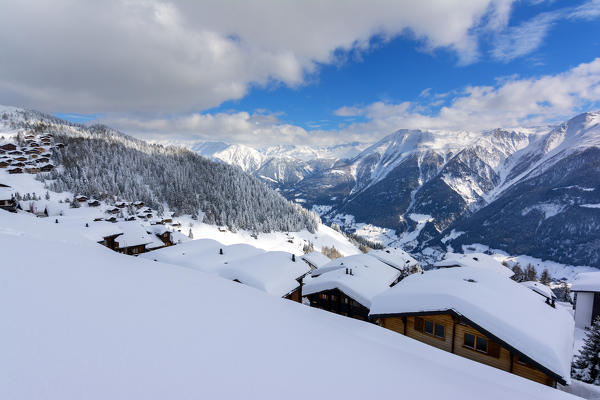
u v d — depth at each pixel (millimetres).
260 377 3805
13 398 2494
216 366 3850
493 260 43344
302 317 7133
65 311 4707
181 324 5043
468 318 13562
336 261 35938
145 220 101062
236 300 7301
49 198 98188
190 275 9094
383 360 5453
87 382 2961
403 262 42250
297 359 4633
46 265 7312
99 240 30859
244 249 32281
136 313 5152
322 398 3631
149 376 3299
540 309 14398
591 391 15695
